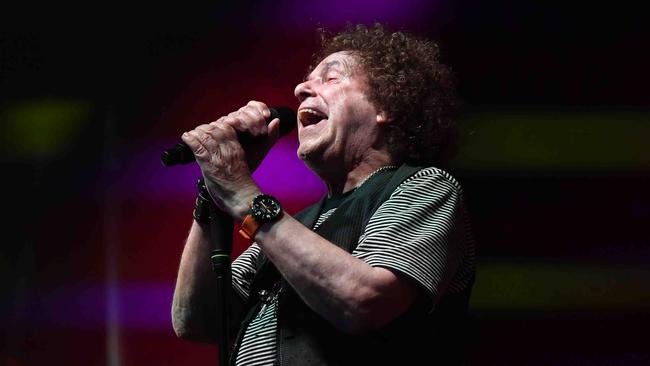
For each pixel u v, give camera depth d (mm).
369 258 5043
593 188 11586
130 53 12648
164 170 12766
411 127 6059
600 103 11523
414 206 5262
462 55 11688
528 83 11633
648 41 11367
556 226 11641
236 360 5398
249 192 5137
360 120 5961
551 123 11625
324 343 5094
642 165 11477
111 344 12641
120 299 12711
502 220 11719
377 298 4879
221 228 5297
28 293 12898
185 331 5992
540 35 11602
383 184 5602
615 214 11531
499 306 11680
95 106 12781
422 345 5195
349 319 4887
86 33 12633
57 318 12820
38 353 12781
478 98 11664
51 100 12797
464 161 11680
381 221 5191
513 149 11633
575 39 11531
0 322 12844
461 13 11680
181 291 5918
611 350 11453
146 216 12766
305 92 6086
